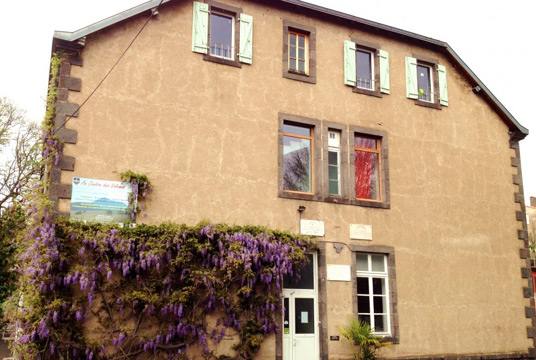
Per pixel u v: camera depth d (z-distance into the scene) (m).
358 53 14.23
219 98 11.91
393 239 13.11
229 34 12.60
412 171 13.89
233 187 11.57
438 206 14.02
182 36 11.88
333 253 12.27
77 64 10.77
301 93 12.90
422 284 13.20
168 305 10.06
